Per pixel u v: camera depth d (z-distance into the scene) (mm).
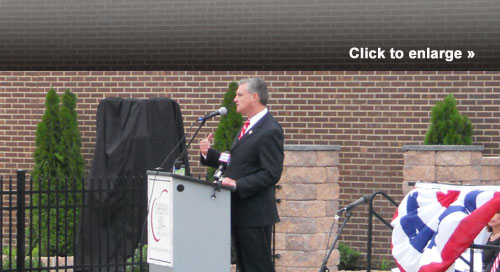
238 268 8133
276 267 10367
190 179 7477
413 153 10836
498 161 10930
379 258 12234
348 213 8117
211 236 7609
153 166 11883
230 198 7719
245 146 7863
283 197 10320
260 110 7988
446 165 10758
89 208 10211
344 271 11648
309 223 10281
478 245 6629
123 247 10352
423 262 6801
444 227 6711
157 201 7645
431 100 12195
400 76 12266
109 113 12102
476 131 12062
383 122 12320
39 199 9984
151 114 11961
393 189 12258
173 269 7461
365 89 12359
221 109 8008
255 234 7879
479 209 6625
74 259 10125
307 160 10273
